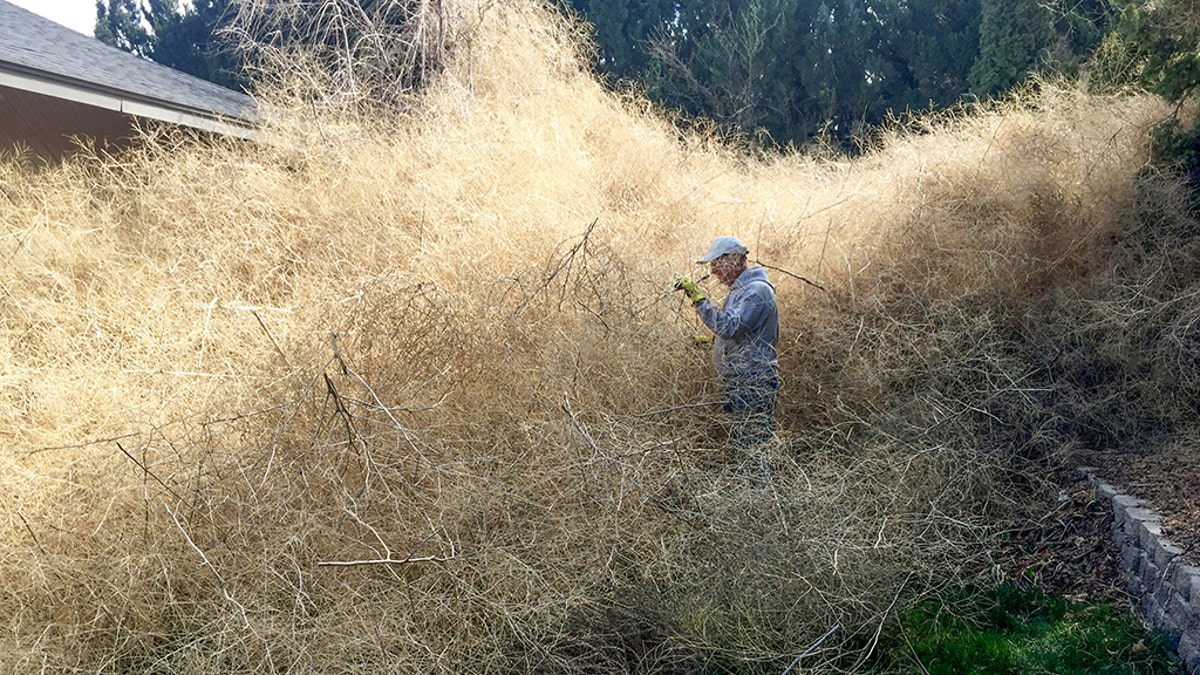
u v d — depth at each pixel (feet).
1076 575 14.51
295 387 15.01
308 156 24.82
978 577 14.60
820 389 18.90
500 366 16.40
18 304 17.98
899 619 13.69
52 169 24.14
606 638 12.98
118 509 13.43
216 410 14.92
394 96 29.91
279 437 14.06
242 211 22.27
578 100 30.96
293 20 31.86
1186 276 20.94
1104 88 27.71
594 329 17.25
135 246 21.79
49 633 12.01
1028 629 13.39
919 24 67.05
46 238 20.31
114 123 26.40
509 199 23.18
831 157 36.63
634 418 15.31
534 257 20.03
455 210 22.40
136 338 17.56
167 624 12.66
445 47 31.76
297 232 22.35
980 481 16.76
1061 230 22.34
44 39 28.58
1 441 14.64
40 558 12.51
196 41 70.95
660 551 13.42
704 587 13.04
